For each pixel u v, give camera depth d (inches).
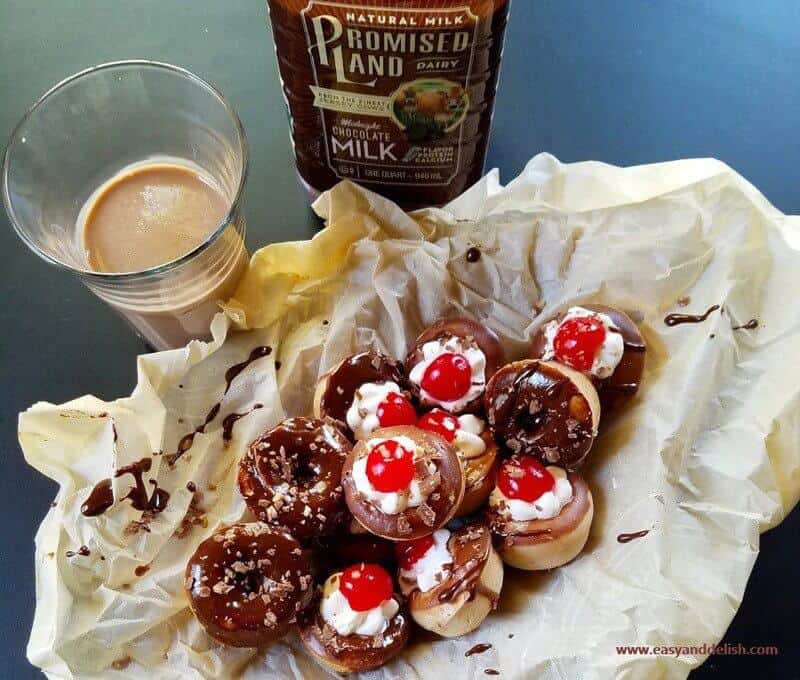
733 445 10.9
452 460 10.5
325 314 12.5
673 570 10.2
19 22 14.4
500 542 10.8
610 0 14.5
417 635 10.9
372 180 12.2
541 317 12.3
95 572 10.6
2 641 11.1
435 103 10.8
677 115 13.9
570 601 10.6
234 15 14.4
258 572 10.4
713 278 11.6
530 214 12.0
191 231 11.4
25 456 11.0
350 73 10.5
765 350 11.3
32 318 12.8
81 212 11.7
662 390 11.4
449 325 11.9
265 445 11.0
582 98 14.0
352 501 10.4
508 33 14.3
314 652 10.3
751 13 14.5
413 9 9.6
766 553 11.5
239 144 10.9
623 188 12.1
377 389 11.5
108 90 11.4
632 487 11.0
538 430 11.2
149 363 11.2
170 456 11.4
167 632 10.5
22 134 11.0
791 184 13.5
